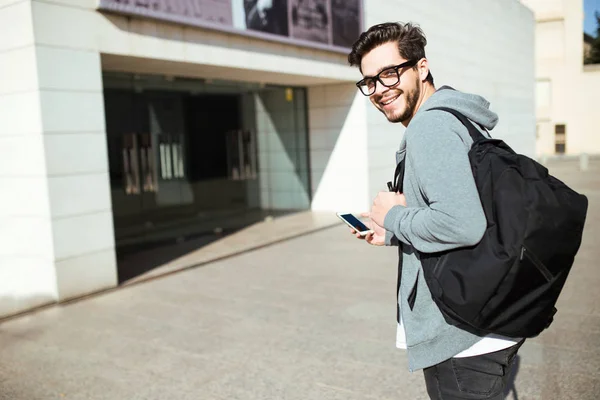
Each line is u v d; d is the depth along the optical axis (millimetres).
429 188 1578
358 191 12617
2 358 4566
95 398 3752
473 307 1538
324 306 5703
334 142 12828
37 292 6371
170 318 5496
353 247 8953
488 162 1553
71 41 6328
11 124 6352
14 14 6082
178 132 11344
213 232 10961
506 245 1474
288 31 9836
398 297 1931
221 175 12539
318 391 3701
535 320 1569
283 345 4613
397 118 1861
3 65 6297
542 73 38812
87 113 6496
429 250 1604
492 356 1697
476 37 18594
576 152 38531
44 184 6090
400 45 1782
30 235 6348
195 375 4074
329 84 12680
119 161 10016
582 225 1532
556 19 38000
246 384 3875
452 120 1636
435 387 1808
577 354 4082
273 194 13836
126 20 7035
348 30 11516
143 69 8820
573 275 6492
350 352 4383
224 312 5625
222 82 11359
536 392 3496
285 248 9102
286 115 13391
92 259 6543
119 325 5332
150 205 10664
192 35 8062
